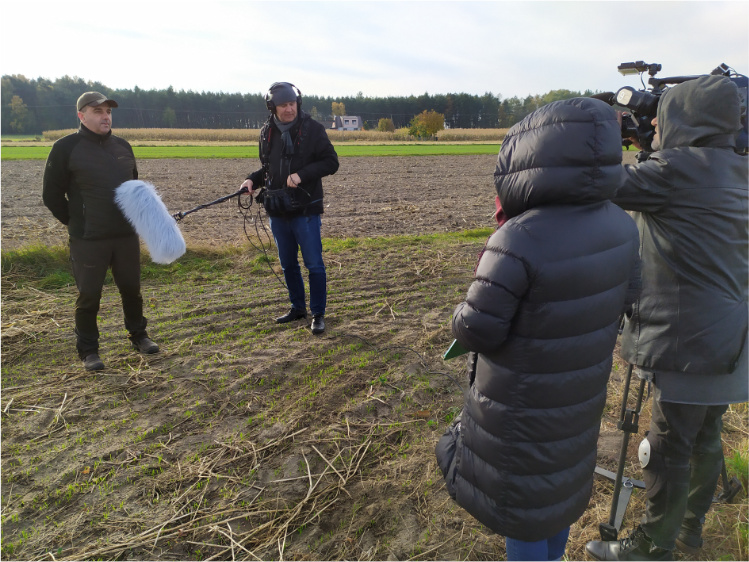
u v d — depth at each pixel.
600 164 1.48
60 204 3.86
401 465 2.95
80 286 4.00
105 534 2.49
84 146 3.78
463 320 1.60
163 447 3.12
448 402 3.62
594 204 1.59
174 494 2.74
